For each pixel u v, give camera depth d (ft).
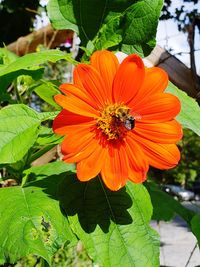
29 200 0.55
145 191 0.59
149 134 0.50
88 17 0.70
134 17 0.61
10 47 1.70
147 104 0.51
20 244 0.49
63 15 0.70
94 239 0.54
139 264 0.54
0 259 0.49
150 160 0.50
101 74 0.51
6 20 2.46
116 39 0.62
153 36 0.61
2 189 0.58
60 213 0.54
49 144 0.61
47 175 0.62
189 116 0.62
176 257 3.90
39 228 0.52
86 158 0.49
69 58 0.60
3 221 0.52
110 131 0.50
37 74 0.69
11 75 0.68
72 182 0.57
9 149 0.55
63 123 0.49
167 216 0.86
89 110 0.50
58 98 0.48
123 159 0.50
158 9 0.60
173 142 0.50
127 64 0.51
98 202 0.56
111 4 0.69
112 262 0.54
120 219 0.56
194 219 0.75
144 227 0.57
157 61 0.90
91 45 0.65
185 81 0.91
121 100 0.51
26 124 0.57
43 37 1.63
